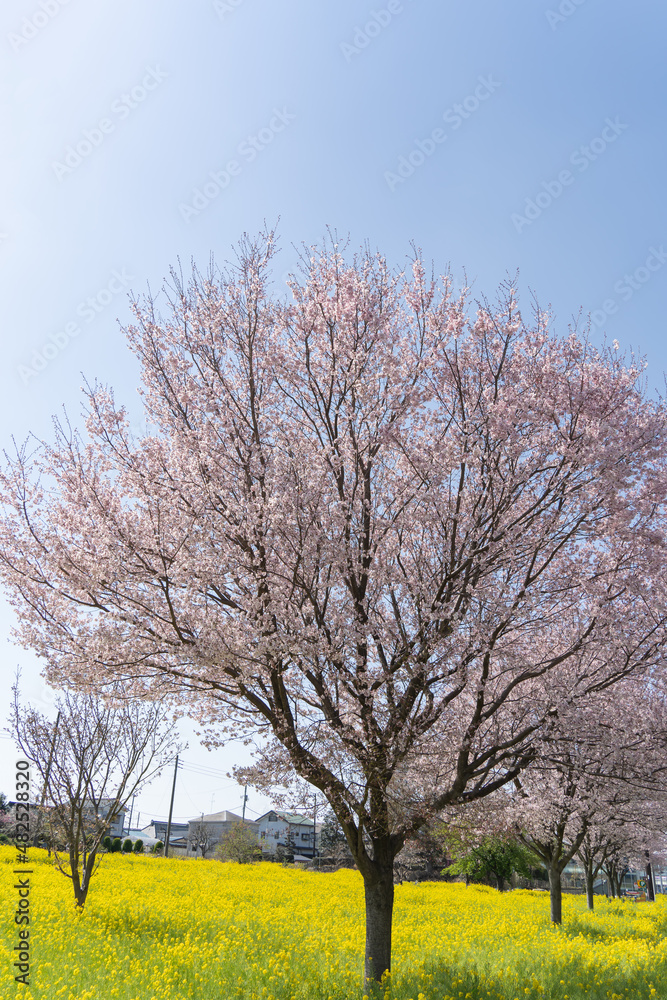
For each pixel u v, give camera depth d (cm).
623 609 1015
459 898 2622
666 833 1956
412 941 1374
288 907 1805
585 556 1052
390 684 976
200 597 952
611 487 937
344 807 946
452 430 1055
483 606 968
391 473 1059
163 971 905
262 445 1007
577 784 1188
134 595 950
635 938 1573
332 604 979
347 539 995
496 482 998
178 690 1023
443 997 852
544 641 1127
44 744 1388
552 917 1769
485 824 1173
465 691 1112
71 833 1376
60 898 1463
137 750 1457
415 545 1068
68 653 959
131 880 2059
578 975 994
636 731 1051
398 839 993
